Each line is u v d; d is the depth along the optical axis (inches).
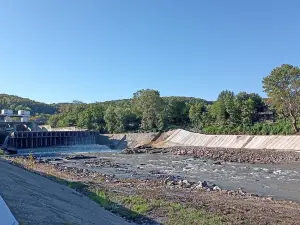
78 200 892.0
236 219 799.1
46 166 2094.0
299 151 2751.0
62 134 4608.8
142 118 4852.4
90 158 3051.2
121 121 4997.5
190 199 1063.6
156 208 890.1
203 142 3880.4
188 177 1785.2
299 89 3243.1
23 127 5275.6
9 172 983.0
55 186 1074.7
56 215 541.6
